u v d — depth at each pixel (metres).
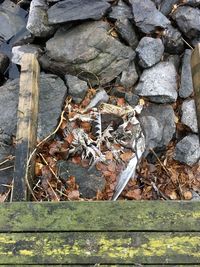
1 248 1.31
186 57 2.24
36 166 1.97
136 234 1.33
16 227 1.33
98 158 2.02
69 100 2.15
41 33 2.22
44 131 2.03
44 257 1.30
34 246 1.31
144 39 2.21
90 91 2.18
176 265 1.29
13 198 1.56
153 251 1.30
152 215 1.35
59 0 2.24
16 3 2.45
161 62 2.23
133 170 2.01
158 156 2.11
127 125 2.10
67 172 1.99
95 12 2.17
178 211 1.35
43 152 2.03
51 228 1.33
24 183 1.58
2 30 2.34
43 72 2.20
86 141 2.05
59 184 1.97
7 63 2.28
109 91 2.20
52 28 2.21
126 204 1.36
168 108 2.17
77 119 2.10
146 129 2.10
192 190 2.06
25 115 1.67
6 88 2.15
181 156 2.09
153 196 2.02
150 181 2.04
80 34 2.15
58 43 2.16
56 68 2.16
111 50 2.16
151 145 2.08
